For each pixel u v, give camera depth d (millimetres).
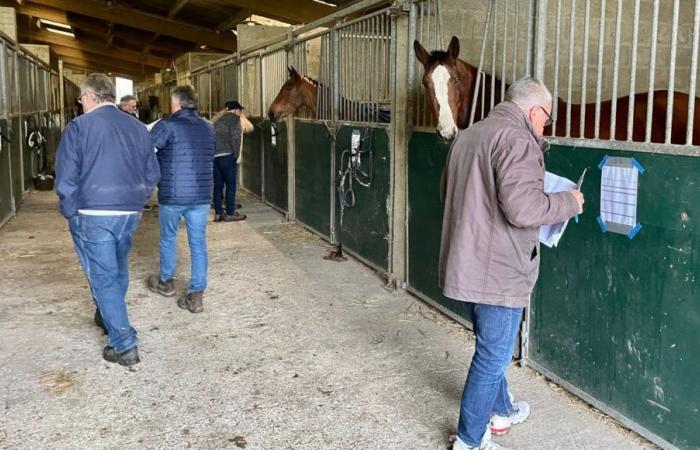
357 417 2709
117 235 3100
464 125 3867
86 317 3943
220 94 10984
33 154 10125
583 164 2693
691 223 2199
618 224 2520
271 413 2742
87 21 19797
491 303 2160
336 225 5859
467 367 3213
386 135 4648
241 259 5445
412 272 4387
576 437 2525
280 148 7512
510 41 5293
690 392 2258
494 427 2533
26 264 5254
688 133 2225
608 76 5605
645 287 2418
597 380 2707
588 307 2725
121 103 6617
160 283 4348
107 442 2512
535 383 3000
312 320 3900
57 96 17047
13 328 3732
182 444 2500
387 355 3365
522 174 2033
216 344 3510
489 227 2139
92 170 2996
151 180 3277
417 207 4242
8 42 7785
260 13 12391
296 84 6320
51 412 2740
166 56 25469
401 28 4305
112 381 3043
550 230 2410
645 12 5684
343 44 5496
